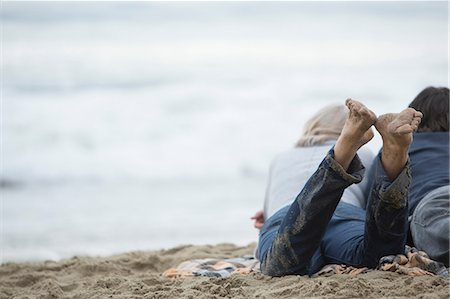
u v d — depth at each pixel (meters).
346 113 10.96
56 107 46.16
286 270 8.91
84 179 31.16
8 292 9.83
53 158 35.03
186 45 69.12
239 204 26.00
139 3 72.88
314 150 10.66
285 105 48.09
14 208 25.42
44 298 9.03
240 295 8.28
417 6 77.88
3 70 56.38
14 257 18.59
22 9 68.88
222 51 67.94
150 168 33.47
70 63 59.94
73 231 21.80
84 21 70.31
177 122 43.38
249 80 56.50
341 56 65.94
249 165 34.25
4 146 37.19
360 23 76.00
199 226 22.44
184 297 8.20
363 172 8.32
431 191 9.28
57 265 11.84
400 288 7.94
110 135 40.31
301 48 69.69
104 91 51.22
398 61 62.69
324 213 8.50
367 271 8.88
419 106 10.48
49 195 27.91
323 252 9.41
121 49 66.19
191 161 34.94
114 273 11.29
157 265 11.86
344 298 7.66
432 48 67.19
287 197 10.20
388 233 8.66
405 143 8.11
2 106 46.12
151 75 57.31
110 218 23.67
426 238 8.96
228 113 45.62
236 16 76.12
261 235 9.80
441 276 8.49
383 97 51.81
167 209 25.16
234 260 10.84
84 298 8.82
